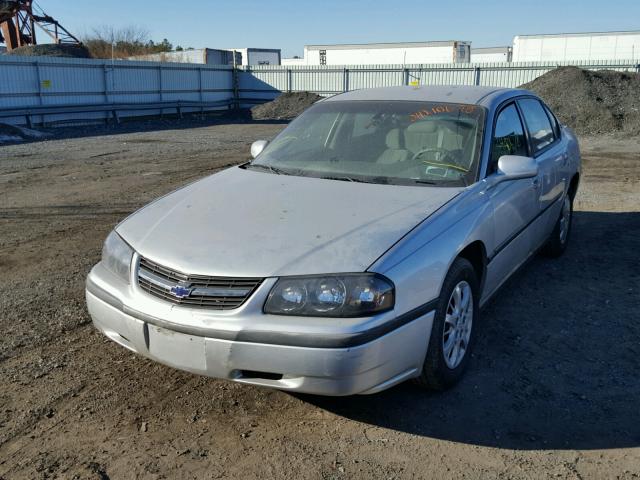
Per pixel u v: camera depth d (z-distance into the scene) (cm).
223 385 343
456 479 265
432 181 371
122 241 328
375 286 273
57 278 530
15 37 3903
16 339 402
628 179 1072
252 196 355
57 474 267
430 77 3412
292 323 269
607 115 2075
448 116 415
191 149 1630
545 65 3203
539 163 475
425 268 295
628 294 488
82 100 2670
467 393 338
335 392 271
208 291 281
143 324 295
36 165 1278
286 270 277
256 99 3694
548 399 331
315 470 271
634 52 3712
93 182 1054
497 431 302
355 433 299
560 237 574
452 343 334
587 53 3800
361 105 452
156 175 1138
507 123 441
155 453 283
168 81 3153
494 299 479
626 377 355
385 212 324
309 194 353
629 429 303
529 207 442
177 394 334
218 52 4791
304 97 3297
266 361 272
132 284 306
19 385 342
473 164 381
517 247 430
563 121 2103
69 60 2580
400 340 283
